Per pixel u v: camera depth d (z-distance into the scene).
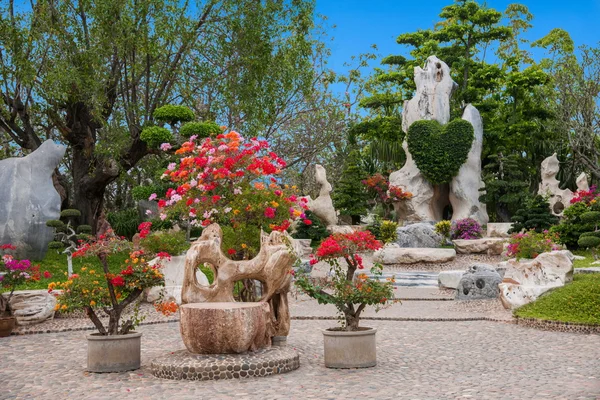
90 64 23.45
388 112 42.97
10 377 9.22
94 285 9.57
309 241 26.30
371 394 7.88
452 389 8.10
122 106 26.30
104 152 23.62
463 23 41.47
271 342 10.24
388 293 9.63
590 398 7.43
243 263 10.27
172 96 27.67
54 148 21.92
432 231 27.80
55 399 7.93
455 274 19.70
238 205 11.07
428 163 32.50
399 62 42.38
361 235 9.64
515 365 9.60
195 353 9.31
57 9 23.73
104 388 8.45
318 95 37.75
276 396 7.83
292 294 17.52
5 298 13.75
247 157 11.17
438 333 12.68
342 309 9.72
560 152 40.84
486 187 31.78
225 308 9.11
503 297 15.16
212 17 25.98
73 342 12.13
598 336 12.04
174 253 16.41
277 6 26.45
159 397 7.88
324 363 9.70
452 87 34.59
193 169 11.31
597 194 27.47
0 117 25.02
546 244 17.56
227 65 26.75
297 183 38.03
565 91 37.03
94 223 26.97
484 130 40.03
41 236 20.73
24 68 22.08
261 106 26.72
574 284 14.77
